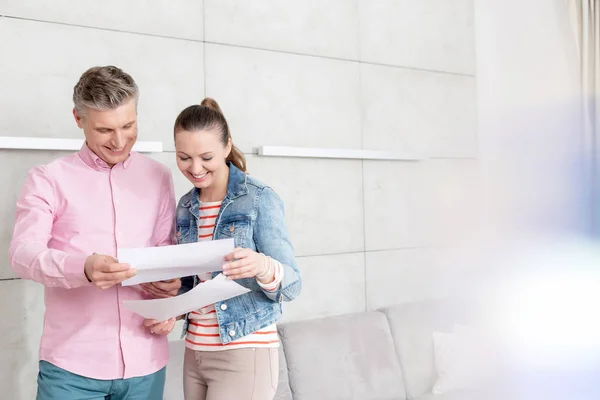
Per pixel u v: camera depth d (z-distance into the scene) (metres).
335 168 3.08
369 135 3.22
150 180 1.66
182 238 1.65
